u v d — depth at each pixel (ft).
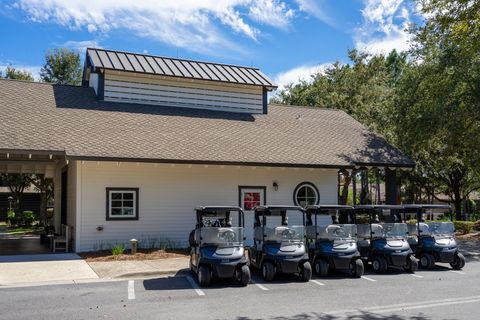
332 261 34.81
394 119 72.13
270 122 63.21
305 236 34.65
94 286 30.63
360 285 32.09
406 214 41.34
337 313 24.34
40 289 29.60
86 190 45.93
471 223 73.31
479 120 62.13
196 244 32.78
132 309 24.81
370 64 109.40
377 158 56.70
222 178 52.31
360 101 99.14
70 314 23.75
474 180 101.55
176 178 50.14
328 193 57.52
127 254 42.73
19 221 101.55
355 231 36.45
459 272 37.78
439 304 26.50
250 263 37.19
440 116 61.41
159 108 59.36
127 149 45.47
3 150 40.45
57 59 122.72
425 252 39.63
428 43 63.62
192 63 67.56
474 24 36.32
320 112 72.54
